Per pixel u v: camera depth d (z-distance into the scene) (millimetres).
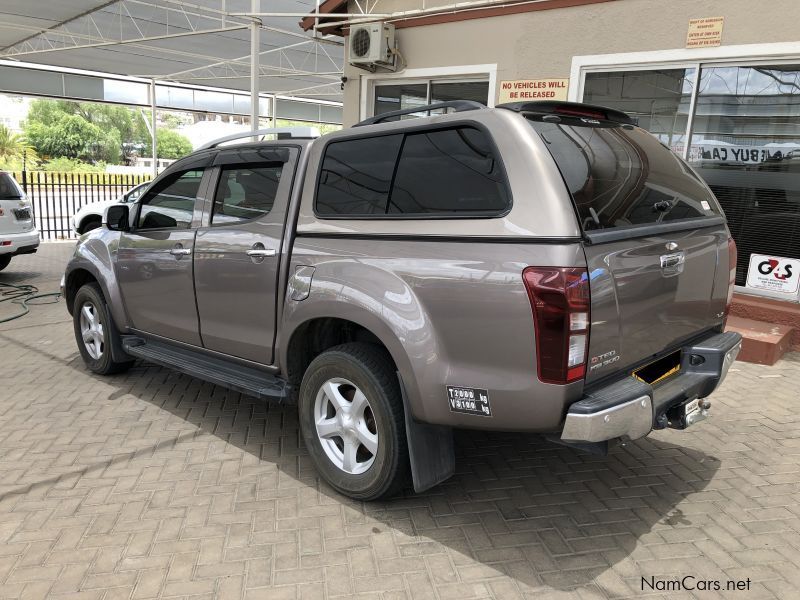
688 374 3164
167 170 4367
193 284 4004
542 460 3766
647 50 6590
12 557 2783
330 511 3174
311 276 3207
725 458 3785
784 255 6176
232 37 13820
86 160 59906
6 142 46094
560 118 2887
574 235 2410
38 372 5395
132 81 20234
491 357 2568
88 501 3258
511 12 7492
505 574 2682
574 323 2391
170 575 2668
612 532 3000
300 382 3557
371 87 9133
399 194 2961
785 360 5617
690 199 3287
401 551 2842
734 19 6031
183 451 3861
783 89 5941
